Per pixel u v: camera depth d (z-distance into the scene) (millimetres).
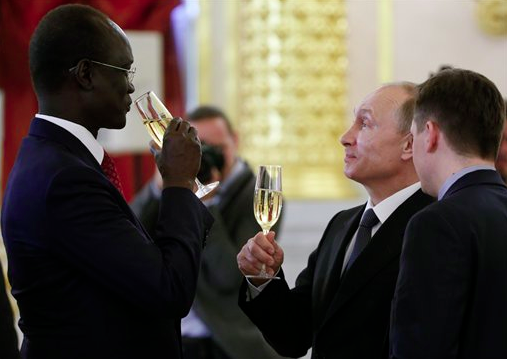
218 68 11094
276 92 10406
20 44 10547
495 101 3932
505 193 3904
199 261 4020
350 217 4953
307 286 5027
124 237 3844
